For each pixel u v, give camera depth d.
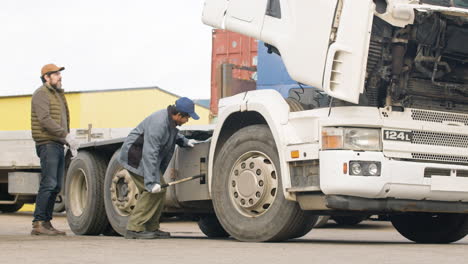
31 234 8.85
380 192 6.49
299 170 6.86
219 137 7.81
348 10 6.59
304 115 6.83
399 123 6.69
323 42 6.69
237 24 7.77
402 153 6.65
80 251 5.71
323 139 6.61
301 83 6.91
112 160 9.13
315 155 6.66
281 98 7.13
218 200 7.56
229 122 7.77
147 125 7.93
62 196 15.81
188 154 8.41
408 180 6.56
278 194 7.04
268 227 7.08
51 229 8.87
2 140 17.17
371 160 6.49
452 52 6.98
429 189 6.66
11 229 11.63
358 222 14.05
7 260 4.91
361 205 6.54
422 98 6.99
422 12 6.64
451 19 6.78
